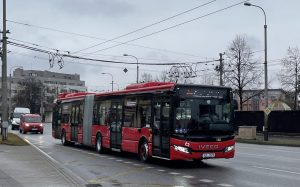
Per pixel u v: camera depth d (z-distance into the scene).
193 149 15.80
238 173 14.81
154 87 17.77
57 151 24.20
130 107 19.80
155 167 16.73
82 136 25.81
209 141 16.05
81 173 14.90
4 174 13.37
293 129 42.22
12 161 17.03
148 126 17.98
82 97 26.44
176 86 16.17
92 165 17.34
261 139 38.00
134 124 19.27
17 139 30.33
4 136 28.08
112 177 13.91
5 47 28.45
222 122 16.41
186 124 15.98
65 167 16.38
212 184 12.42
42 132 48.84
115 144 21.08
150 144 17.73
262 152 24.08
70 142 29.05
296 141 35.03
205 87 16.44
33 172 13.93
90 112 24.83
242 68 57.28
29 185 11.41
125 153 23.08
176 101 16.06
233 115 16.72
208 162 18.48
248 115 47.81
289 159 19.72
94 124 24.00
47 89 136.62
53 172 14.00
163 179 13.46
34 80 126.31
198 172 15.16
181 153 15.80
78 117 26.77
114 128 21.30
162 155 16.78
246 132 39.44
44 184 11.60
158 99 17.31
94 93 25.27
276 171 15.28
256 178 13.55
